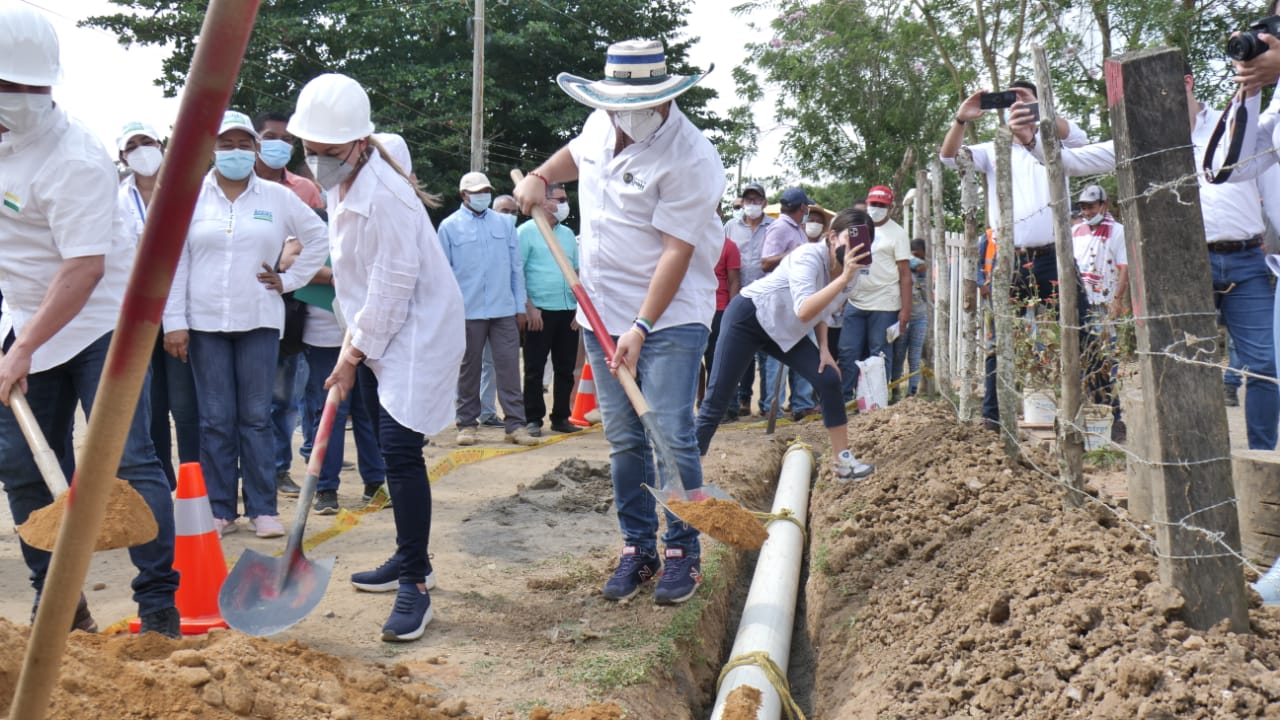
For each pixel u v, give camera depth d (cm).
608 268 435
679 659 412
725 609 506
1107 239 779
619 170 423
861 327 992
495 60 2867
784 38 2392
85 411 358
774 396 909
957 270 1116
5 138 329
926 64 2288
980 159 699
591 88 411
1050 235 680
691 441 441
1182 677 291
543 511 621
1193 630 321
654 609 450
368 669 361
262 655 327
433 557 523
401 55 2844
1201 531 323
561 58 2919
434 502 647
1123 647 316
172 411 566
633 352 411
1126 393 518
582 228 446
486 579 488
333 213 403
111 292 361
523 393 926
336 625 421
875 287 979
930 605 418
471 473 740
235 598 364
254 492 558
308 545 539
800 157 2597
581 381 967
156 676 282
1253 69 358
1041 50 447
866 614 446
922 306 1142
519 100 2825
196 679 287
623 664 386
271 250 551
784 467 778
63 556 138
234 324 536
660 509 605
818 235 860
